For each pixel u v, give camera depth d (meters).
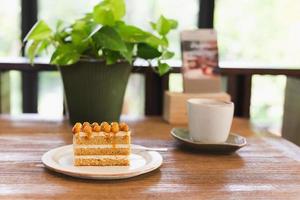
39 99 1.69
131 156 0.96
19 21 1.70
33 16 1.70
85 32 1.10
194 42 1.25
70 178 0.88
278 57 1.81
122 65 1.14
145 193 0.84
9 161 0.94
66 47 1.10
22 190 0.84
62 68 1.13
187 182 0.88
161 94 1.34
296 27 1.81
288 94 1.35
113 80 1.14
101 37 1.08
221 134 1.01
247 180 0.90
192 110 1.02
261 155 1.01
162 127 1.19
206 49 1.25
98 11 1.09
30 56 1.16
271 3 1.78
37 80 1.67
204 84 1.24
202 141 1.02
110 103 1.15
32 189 0.84
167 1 1.73
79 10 1.70
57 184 0.86
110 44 1.07
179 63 1.35
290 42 1.82
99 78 1.13
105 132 0.91
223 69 1.31
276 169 0.94
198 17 1.74
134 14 1.72
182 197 0.83
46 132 1.12
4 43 1.71
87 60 1.11
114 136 0.92
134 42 1.13
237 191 0.86
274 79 1.60
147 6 1.72
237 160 0.98
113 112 1.17
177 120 1.22
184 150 1.03
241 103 1.36
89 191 0.84
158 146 1.05
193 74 1.24
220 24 1.77
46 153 0.96
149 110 1.34
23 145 1.03
